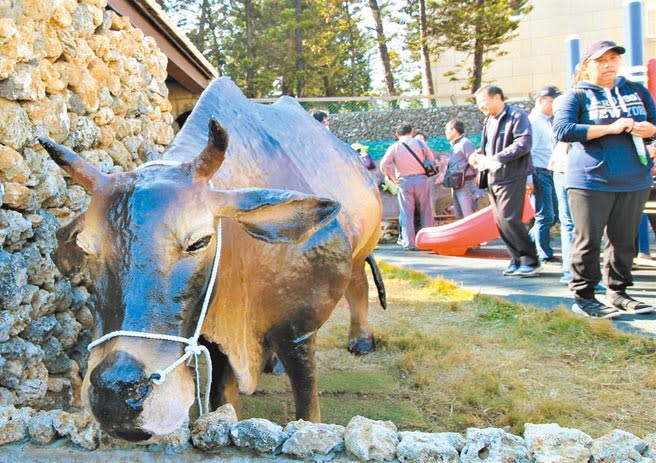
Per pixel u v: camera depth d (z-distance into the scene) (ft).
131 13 16.46
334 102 47.57
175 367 6.33
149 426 5.98
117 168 13.50
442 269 24.72
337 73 91.35
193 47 22.04
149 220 6.33
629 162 14.88
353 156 12.66
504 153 20.31
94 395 5.89
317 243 8.88
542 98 24.00
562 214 20.22
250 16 89.10
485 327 16.33
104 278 6.38
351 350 14.94
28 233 9.85
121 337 6.09
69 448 7.32
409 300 19.54
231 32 95.76
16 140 9.62
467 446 7.02
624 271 16.12
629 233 15.61
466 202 31.91
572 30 67.05
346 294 14.82
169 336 6.24
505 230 21.77
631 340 14.03
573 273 16.17
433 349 14.61
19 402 9.34
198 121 8.88
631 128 14.38
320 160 11.08
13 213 9.47
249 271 8.31
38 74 10.19
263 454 7.18
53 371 10.46
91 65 12.67
